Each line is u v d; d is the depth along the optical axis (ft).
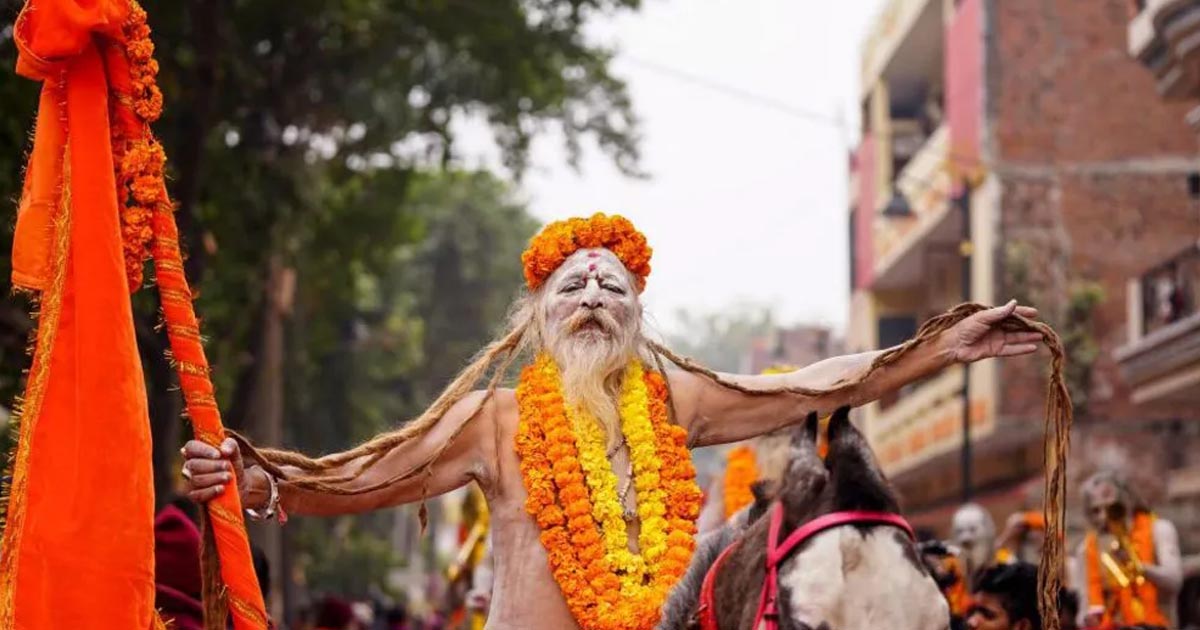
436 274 164.76
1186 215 85.51
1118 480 33.55
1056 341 18.65
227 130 71.00
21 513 16.15
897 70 109.91
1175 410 81.20
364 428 125.80
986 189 86.28
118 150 17.20
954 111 92.27
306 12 67.87
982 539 38.32
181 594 23.61
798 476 14.90
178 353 16.99
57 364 16.33
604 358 19.21
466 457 19.16
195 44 59.31
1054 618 18.02
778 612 14.24
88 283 16.33
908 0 101.30
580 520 18.51
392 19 71.20
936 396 98.48
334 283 91.45
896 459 110.42
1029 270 85.35
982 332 18.78
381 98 75.31
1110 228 85.81
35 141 17.16
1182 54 58.70
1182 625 53.72
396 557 159.12
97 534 15.83
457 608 44.60
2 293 54.85
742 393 19.66
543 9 72.08
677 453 19.19
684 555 18.57
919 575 14.03
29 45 16.80
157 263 17.12
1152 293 72.54
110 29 16.78
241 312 75.56
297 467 18.15
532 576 18.70
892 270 108.58
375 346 129.39
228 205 69.36
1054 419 18.53
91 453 15.96
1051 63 86.53
